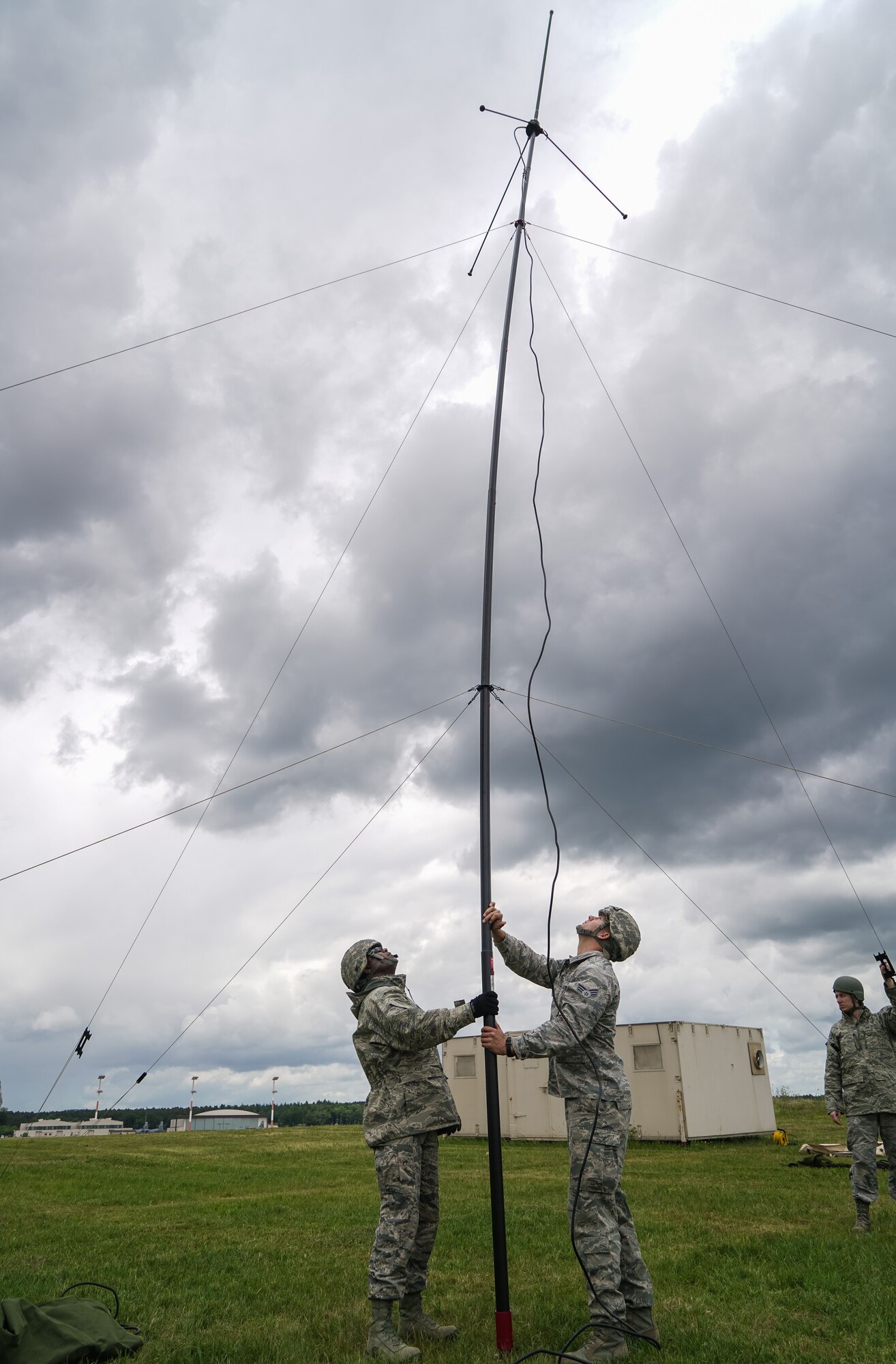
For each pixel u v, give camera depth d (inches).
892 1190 319.0
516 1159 589.9
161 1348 164.6
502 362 282.0
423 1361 162.6
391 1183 179.3
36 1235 294.5
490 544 244.4
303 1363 158.6
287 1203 378.0
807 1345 161.9
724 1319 180.5
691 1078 696.4
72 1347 155.0
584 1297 202.2
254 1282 221.1
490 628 227.6
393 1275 171.6
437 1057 195.2
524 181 325.1
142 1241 283.1
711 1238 269.4
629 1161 555.8
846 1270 218.8
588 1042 175.6
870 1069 298.4
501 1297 166.2
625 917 193.6
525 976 197.3
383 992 195.6
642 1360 156.2
